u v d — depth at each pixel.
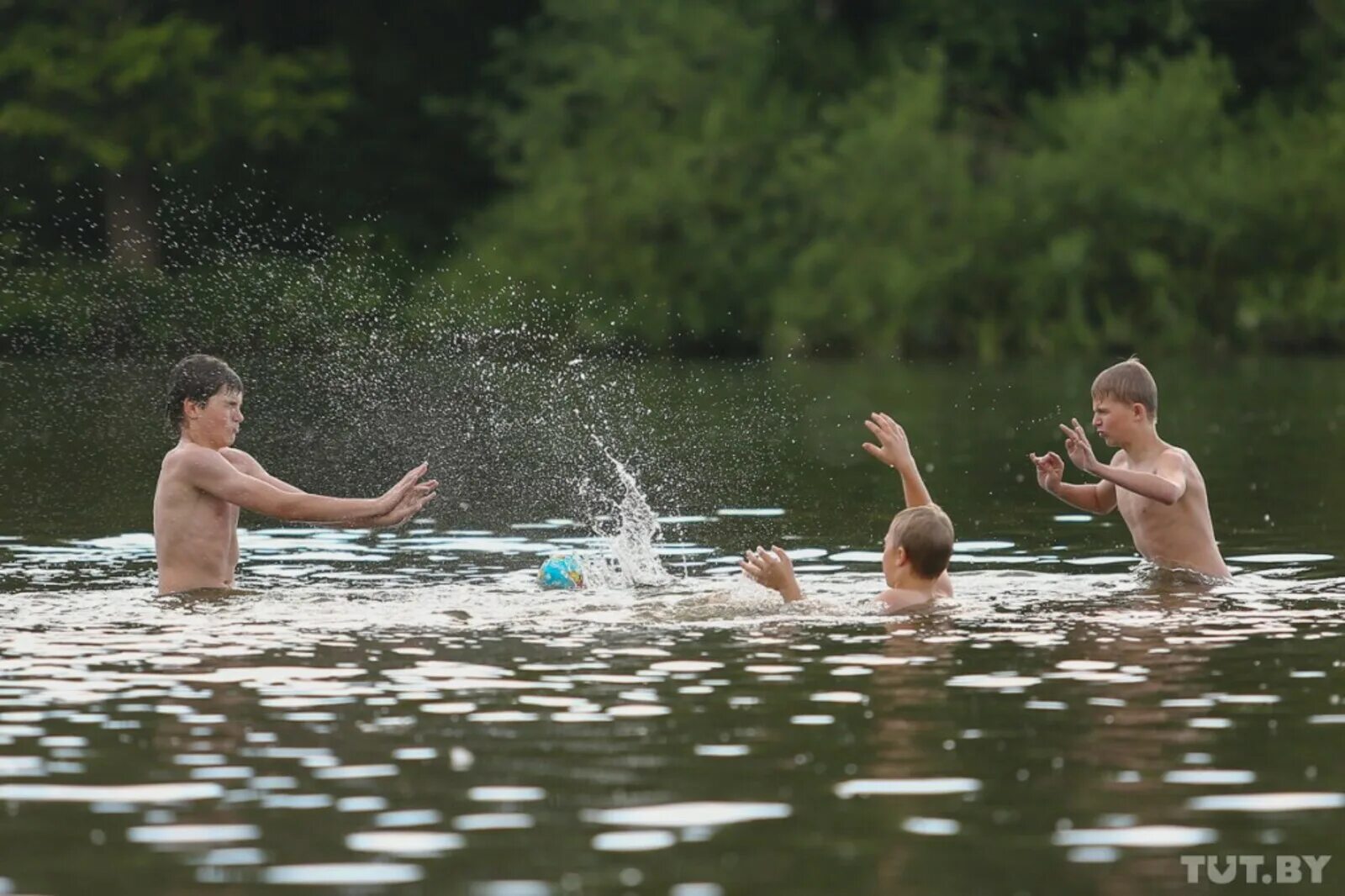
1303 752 15.21
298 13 117.44
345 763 14.99
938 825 13.32
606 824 13.36
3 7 103.25
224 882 12.17
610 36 111.81
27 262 101.00
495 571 27.05
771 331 102.50
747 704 17.08
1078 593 23.80
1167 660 19.09
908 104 102.69
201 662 19.11
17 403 63.69
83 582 25.36
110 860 12.61
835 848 12.80
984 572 25.94
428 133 117.94
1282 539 29.28
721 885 12.05
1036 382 76.25
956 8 112.38
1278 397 65.44
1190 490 25.94
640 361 96.94
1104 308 100.25
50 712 16.78
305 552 29.28
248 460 26.16
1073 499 28.14
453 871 12.34
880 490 38.59
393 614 22.27
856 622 21.59
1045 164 101.31
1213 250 100.12
